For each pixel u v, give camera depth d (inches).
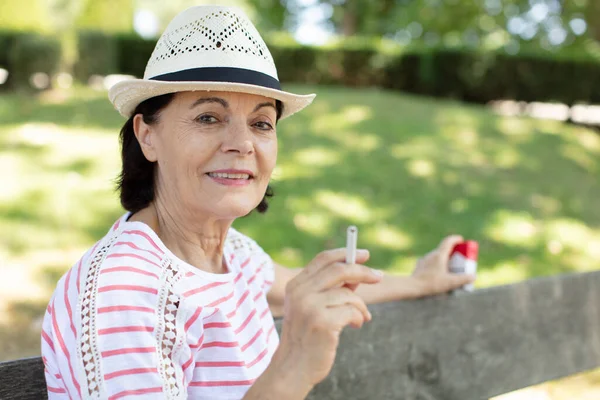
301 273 47.4
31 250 194.9
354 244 46.8
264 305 65.5
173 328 51.2
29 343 151.9
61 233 208.2
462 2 745.0
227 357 55.3
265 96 56.3
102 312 49.0
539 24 724.7
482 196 277.0
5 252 191.5
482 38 748.6
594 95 504.4
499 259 218.2
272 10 970.1
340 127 345.7
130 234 54.8
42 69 430.9
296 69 568.4
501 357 83.6
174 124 55.5
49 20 460.1
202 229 59.2
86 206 229.5
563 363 88.6
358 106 390.9
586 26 698.2
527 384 85.4
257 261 69.2
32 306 167.0
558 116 524.1
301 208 238.7
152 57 57.4
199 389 54.8
